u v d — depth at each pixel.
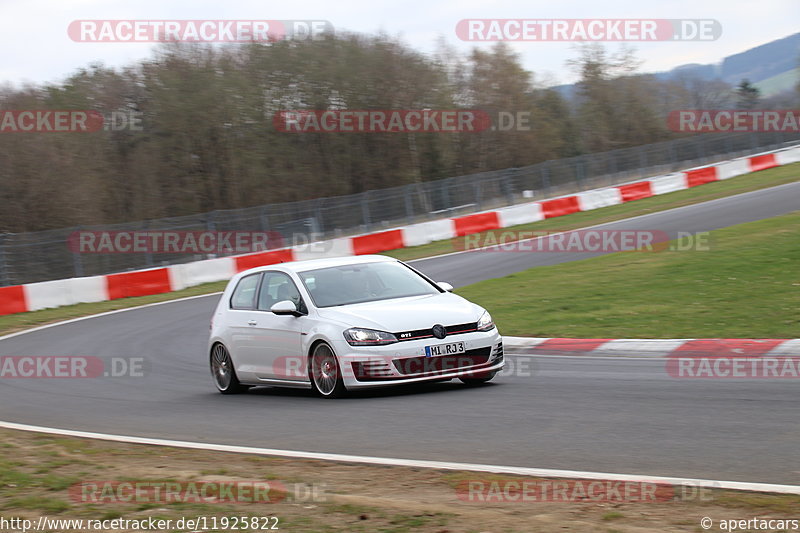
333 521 16.88
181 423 30.67
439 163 180.12
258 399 34.69
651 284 54.53
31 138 139.38
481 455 22.20
